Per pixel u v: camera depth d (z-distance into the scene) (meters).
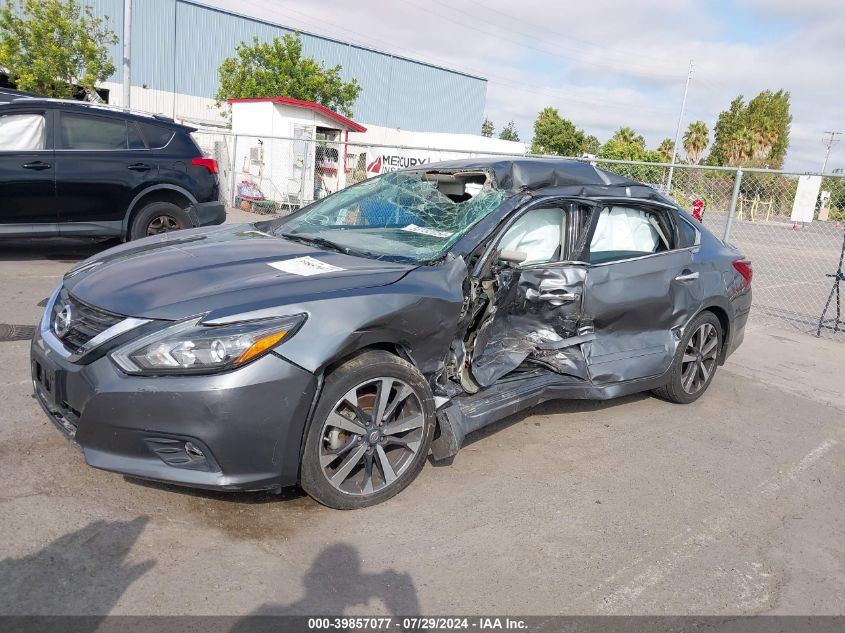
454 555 2.96
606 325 4.43
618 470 3.98
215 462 2.80
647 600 2.78
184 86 27.97
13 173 7.27
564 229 4.25
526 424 4.54
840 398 5.77
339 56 33.28
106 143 7.83
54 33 17.05
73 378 2.85
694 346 5.05
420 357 3.33
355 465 3.21
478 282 3.68
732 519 3.53
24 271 7.50
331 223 4.39
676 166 9.08
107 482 3.24
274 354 2.81
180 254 3.58
